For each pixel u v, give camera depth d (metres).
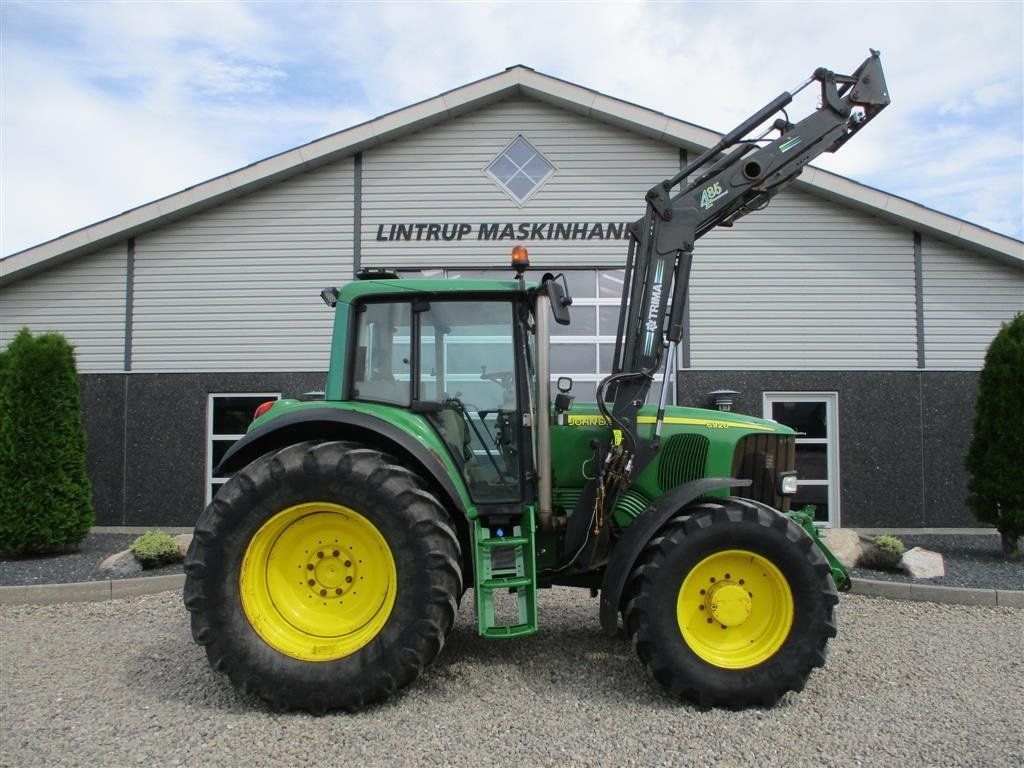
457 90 9.62
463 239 9.90
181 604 6.09
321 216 9.96
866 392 9.73
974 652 4.84
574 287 9.89
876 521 9.65
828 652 4.83
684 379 9.79
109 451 9.88
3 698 4.00
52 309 10.00
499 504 4.32
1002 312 9.72
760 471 4.77
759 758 3.28
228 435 9.94
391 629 3.82
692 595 4.02
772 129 4.83
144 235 10.00
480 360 4.46
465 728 3.60
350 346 4.44
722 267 9.88
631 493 4.62
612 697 4.00
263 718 3.73
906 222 9.64
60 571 6.96
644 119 9.54
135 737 3.50
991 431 7.56
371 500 3.90
